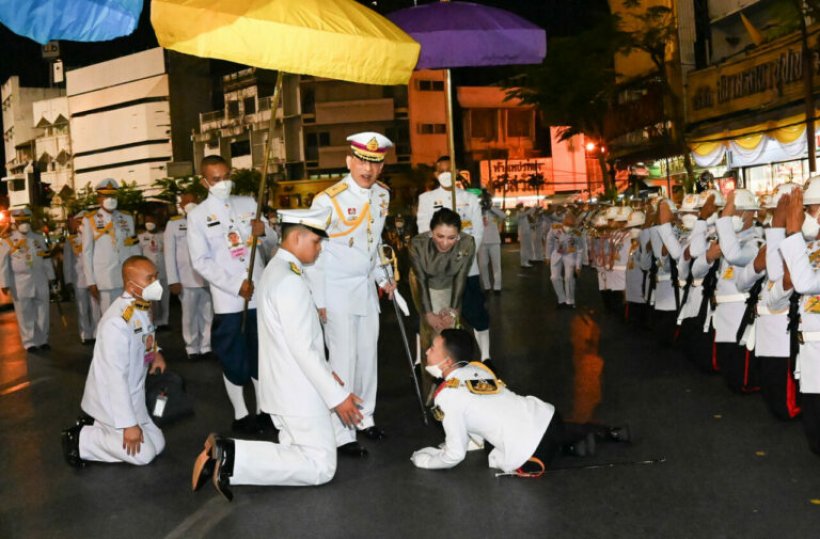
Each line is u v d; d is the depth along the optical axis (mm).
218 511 5008
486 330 8797
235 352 6836
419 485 5305
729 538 4273
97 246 11812
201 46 5289
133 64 105750
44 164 117438
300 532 4609
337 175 72500
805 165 21484
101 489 5598
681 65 27438
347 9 5930
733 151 23375
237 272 6832
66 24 4246
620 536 4355
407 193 68188
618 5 31859
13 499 5480
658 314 10016
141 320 5945
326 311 6367
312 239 5188
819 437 5359
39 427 7566
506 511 4777
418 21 7496
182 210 11344
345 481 5453
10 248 12531
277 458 5074
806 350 5324
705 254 7695
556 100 35062
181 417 6215
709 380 8055
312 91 72000
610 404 7273
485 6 7758
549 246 14672
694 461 5543
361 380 6562
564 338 11188
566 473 5387
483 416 5262
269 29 5414
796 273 5133
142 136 105500
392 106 70250
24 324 12734
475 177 70812
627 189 31625
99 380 5844
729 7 26375
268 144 6461
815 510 4590
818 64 19406
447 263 7434
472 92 70875
